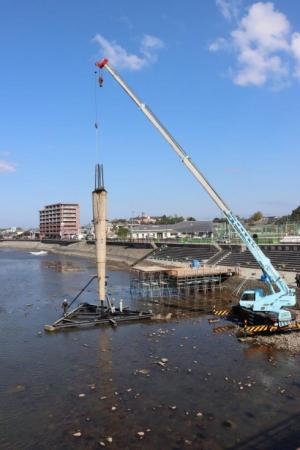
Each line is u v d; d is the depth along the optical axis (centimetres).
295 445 2203
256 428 2383
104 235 5200
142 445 2223
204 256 10538
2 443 2272
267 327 4238
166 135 4678
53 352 3841
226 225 12975
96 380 3136
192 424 2438
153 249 13762
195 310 5656
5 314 5550
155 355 3703
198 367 3375
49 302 6406
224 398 2777
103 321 4866
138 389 2953
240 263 8712
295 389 2895
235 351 3772
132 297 6750
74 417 2552
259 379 3088
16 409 2673
